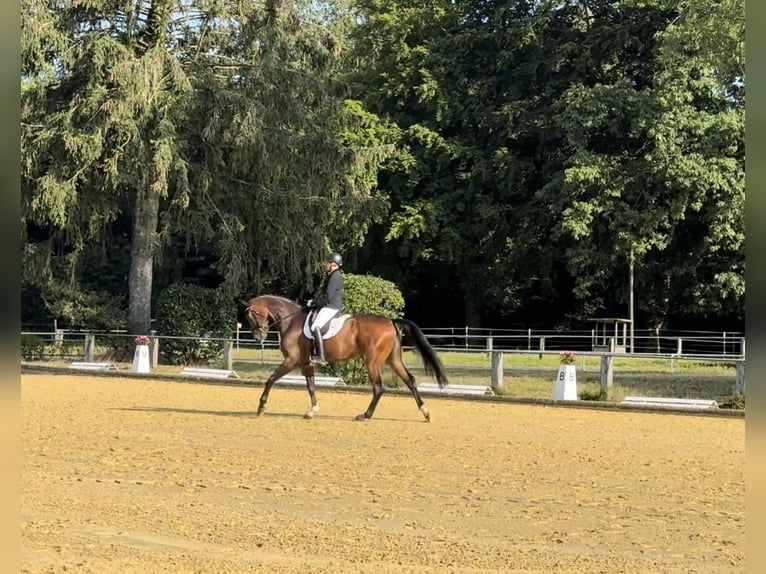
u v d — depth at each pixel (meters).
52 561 7.85
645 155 36.53
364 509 10.28
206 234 33.31
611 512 10.39
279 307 18.34
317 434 16.09
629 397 21.67
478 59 46.81
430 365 18.23
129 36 33.19
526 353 24.34
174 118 32.09
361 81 49.09
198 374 28.33
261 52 34.03
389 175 45.50
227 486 11.38
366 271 48.25
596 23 44.88
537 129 44.38
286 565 7.95
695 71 37.84
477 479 12.19
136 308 35.00
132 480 11.62
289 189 34.69
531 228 43.66
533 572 7.95
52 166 31.53
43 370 30.34
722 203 36.00
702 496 11.34
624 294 43.97
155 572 7.65
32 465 12.49
